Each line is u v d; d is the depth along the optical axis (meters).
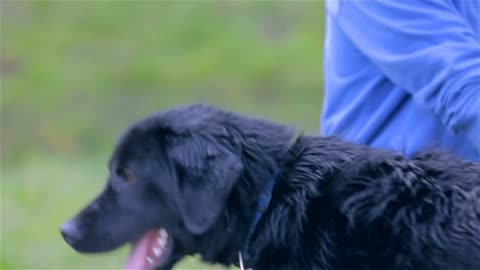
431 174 5.36
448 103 5.30
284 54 23.30
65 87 22.42
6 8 25.31
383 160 5.42
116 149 5.75
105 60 23.41
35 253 12.70
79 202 15.18
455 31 5.41
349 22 5.82
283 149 5.55
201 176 5.29
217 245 5.59
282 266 5.39
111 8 25.34
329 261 5.27
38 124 21.20
